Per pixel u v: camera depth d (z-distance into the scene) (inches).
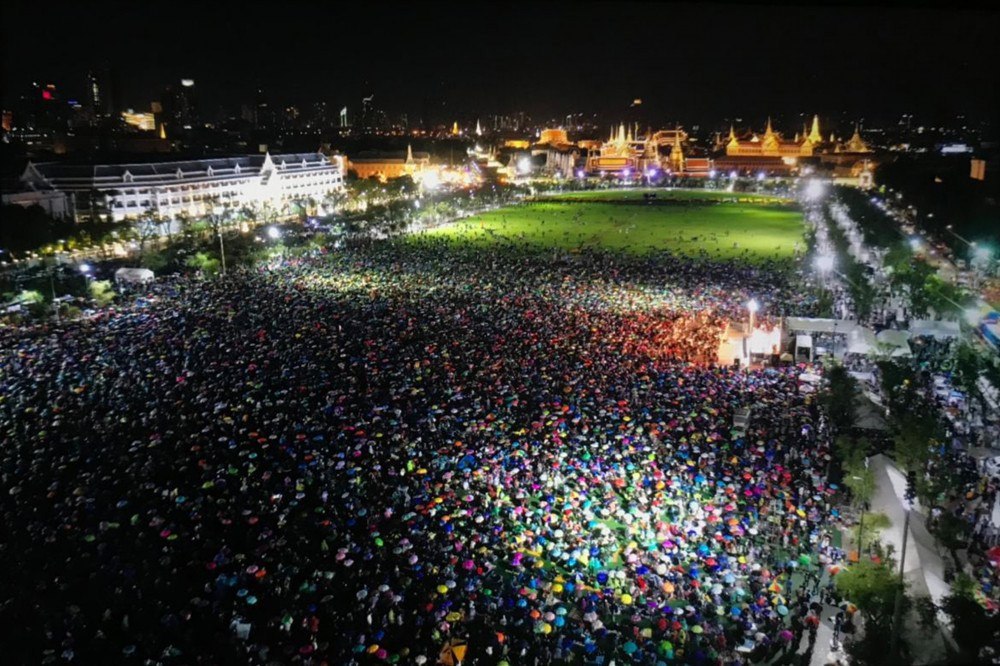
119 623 1471.5
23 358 2987.2
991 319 3240.7
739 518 1787.6
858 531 1736.0
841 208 7465.6
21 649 1412.4
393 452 2105.1
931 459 1900.8
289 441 2209.6
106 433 2284.7
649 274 4682.6
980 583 1470.2
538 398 2491.4
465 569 1593.3
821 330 3002.0
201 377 2731.3
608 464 2025.1
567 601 1504.7
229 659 1364.4
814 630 1423.5
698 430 2245.3
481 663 1365.7
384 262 5054.1
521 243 6215.6
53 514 1845.5
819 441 2186.3
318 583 1572.3
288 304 3811.5
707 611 1472.7
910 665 1226.6
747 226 7431.1
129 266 5226.4
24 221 5753.0
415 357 2928.2
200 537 1745.8
